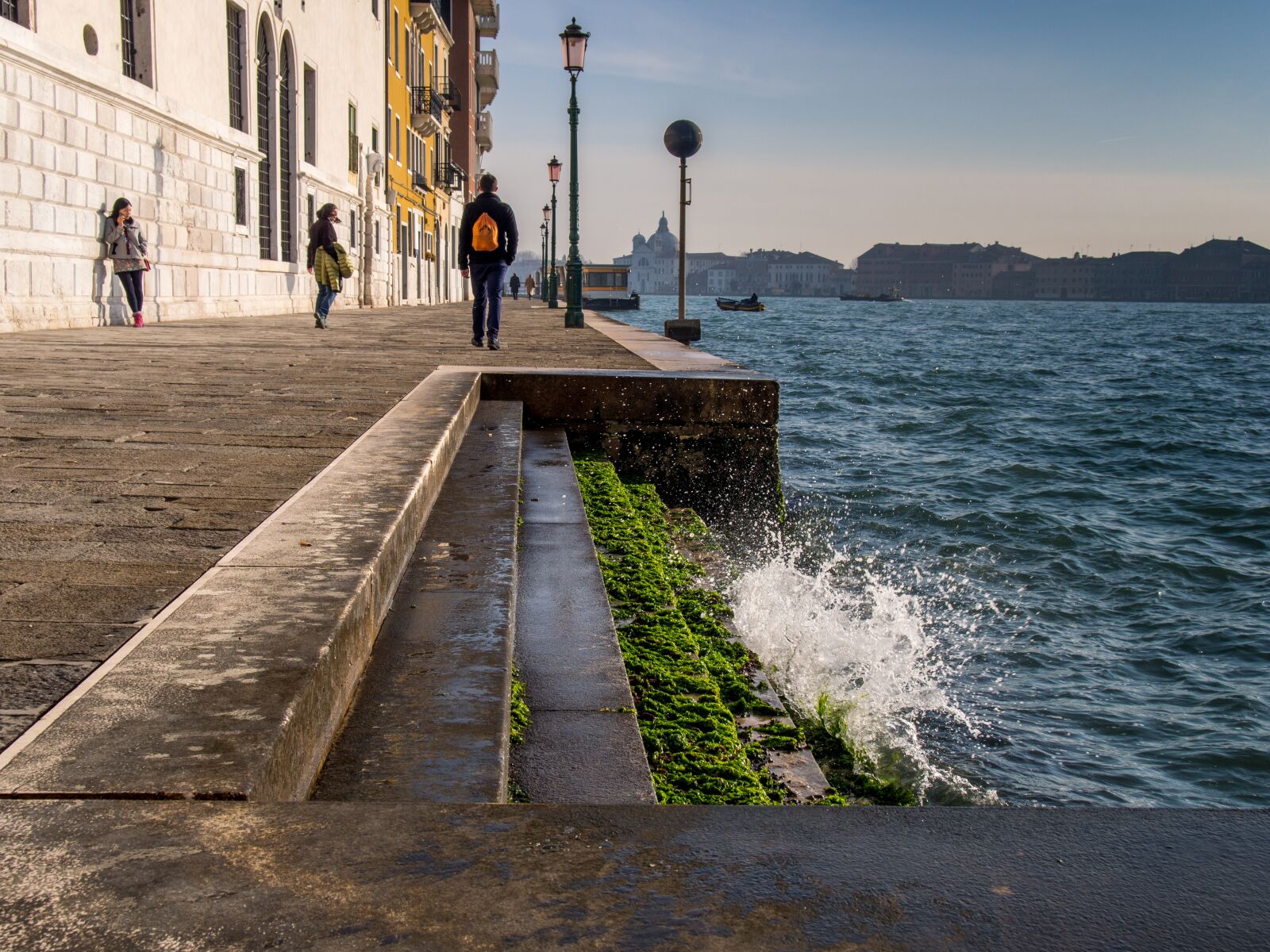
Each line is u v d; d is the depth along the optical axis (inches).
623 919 52.4
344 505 150.9
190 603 102.8
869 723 211.8
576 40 901.8
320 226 692.7
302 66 1066.1
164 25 706.2
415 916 52.1
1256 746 239.5
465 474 228.4
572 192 906.7
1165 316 5816.9
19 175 530.3
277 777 71.9
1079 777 215.6
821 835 61.2
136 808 62.2
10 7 529.0
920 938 51.1
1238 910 53.5
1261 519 513.3
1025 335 2805.1
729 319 3831.2
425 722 99.6
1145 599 367.9
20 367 347.6
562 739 111.6
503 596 140.8
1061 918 52.7
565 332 775.7
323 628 96.2
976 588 370.6
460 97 2669.8
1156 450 759.7
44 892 53.2
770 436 376.5
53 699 78.4
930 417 904.3
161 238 716.7
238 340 522.3
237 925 50.9
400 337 606.5
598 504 272.4
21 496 152.5
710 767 121.3
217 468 178.5
